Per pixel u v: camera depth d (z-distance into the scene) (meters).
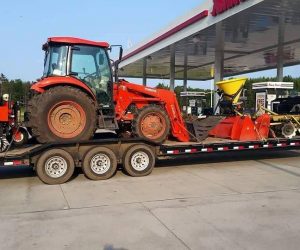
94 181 8.67
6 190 7.93
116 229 5.55
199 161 11.33
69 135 8.76
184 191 7.70
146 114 9.53
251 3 14.25
